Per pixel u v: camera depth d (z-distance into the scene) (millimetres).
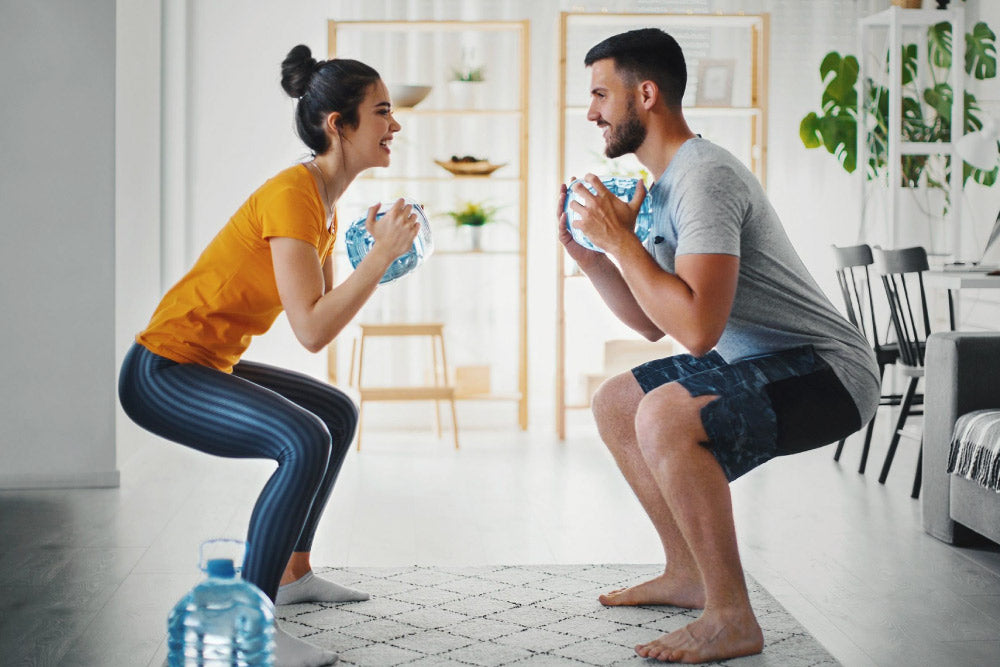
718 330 2084
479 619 2420
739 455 2189
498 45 5547
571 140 5664
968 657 2264
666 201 2242
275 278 2207
